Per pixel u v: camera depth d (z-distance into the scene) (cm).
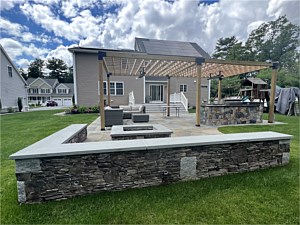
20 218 179
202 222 175
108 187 223
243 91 1470
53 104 3284
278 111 1173
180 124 715
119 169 225
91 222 174
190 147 248
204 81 1775
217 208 195
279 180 251
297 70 2356
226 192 224
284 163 304
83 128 429
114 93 1515
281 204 200
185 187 235
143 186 235
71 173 210
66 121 845
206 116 705
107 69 913
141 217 181
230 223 174
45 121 866
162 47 1692
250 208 195
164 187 235
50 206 197
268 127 643
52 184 205
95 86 1455
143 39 1811
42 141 264
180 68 889
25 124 799
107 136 495
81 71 1419
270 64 729
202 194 220
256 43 2788
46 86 3769
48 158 202
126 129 447
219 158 264
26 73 4719
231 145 268
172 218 180
